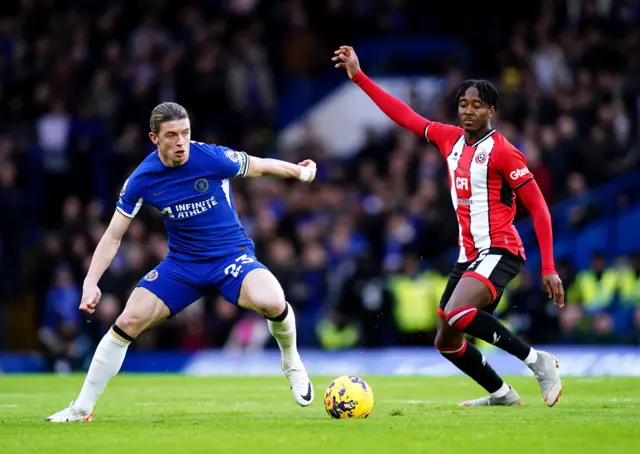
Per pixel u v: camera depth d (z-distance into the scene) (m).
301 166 28.52
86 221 65.00
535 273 67.06
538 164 66.25
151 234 63.47
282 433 22.56
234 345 59.66
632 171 68.44
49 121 72.56
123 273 60.66
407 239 63.50
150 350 59.75
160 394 37.81
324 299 61.47
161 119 25.72
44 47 75.12
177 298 26.69
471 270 27.59
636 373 50.44
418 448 20.25
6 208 68.94
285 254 61.88
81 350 58.88
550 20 79.25
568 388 37.28
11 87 73.56
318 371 53.97
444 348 28.84
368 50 83.56
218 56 72.88
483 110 27.83
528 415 26.38
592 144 67.56
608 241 67.56
